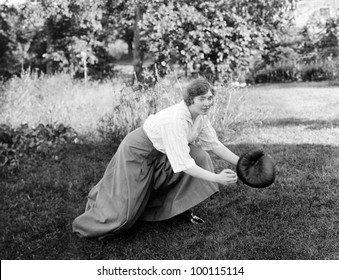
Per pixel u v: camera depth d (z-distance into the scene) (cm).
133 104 603
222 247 330
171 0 835
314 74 1240
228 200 402
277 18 936
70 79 1004
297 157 506
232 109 643
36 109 743
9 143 575
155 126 330
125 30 1347
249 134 618
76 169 514
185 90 317
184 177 350
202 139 353
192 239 341
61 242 351
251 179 319
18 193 455
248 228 354
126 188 336
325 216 362
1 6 1208
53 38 1220
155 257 325
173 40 853
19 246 350
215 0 848
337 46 1322
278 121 695
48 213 402
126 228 340
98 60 1240
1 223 389
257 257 317
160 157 346
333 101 845
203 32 835
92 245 343
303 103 837
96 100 785
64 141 603
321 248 321
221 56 844
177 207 350
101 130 603
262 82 1266
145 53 991
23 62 1323
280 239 335
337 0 1356
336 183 427
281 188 421
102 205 345
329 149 531
